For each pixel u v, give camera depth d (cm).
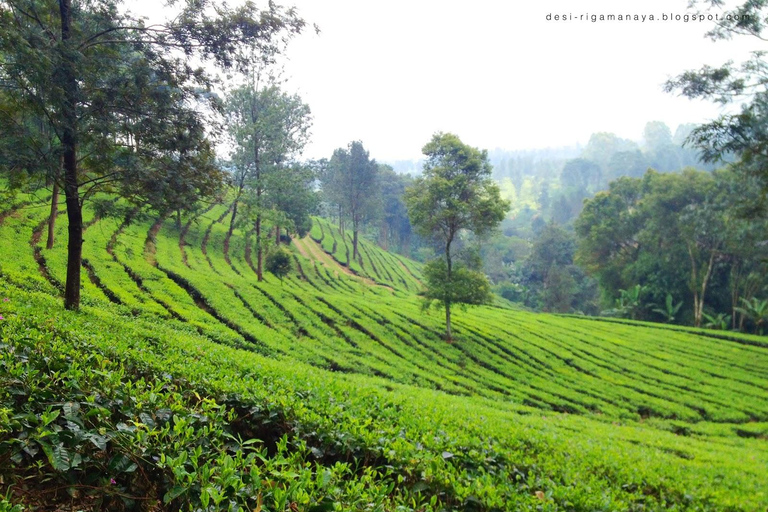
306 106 4784
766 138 1417
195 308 2414
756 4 1341
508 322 4047
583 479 763
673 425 2225
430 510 455
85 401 471
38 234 2805
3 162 1148
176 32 1338
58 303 1484
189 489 369
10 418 402
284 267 3947
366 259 7519
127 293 2220
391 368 2341
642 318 5828
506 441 906
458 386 2331
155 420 489
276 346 2162
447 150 3089
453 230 3180
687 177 5303
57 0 1362
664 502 745
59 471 385
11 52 1045
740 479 1127
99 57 1320
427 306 3222
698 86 1483
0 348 580
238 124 4034
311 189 6400
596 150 18150
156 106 1349
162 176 1365
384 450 566
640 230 5941
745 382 3022
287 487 403
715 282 5359
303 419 610
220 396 644
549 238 8550
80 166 1630
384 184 10419
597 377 2895
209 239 4975
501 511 513
